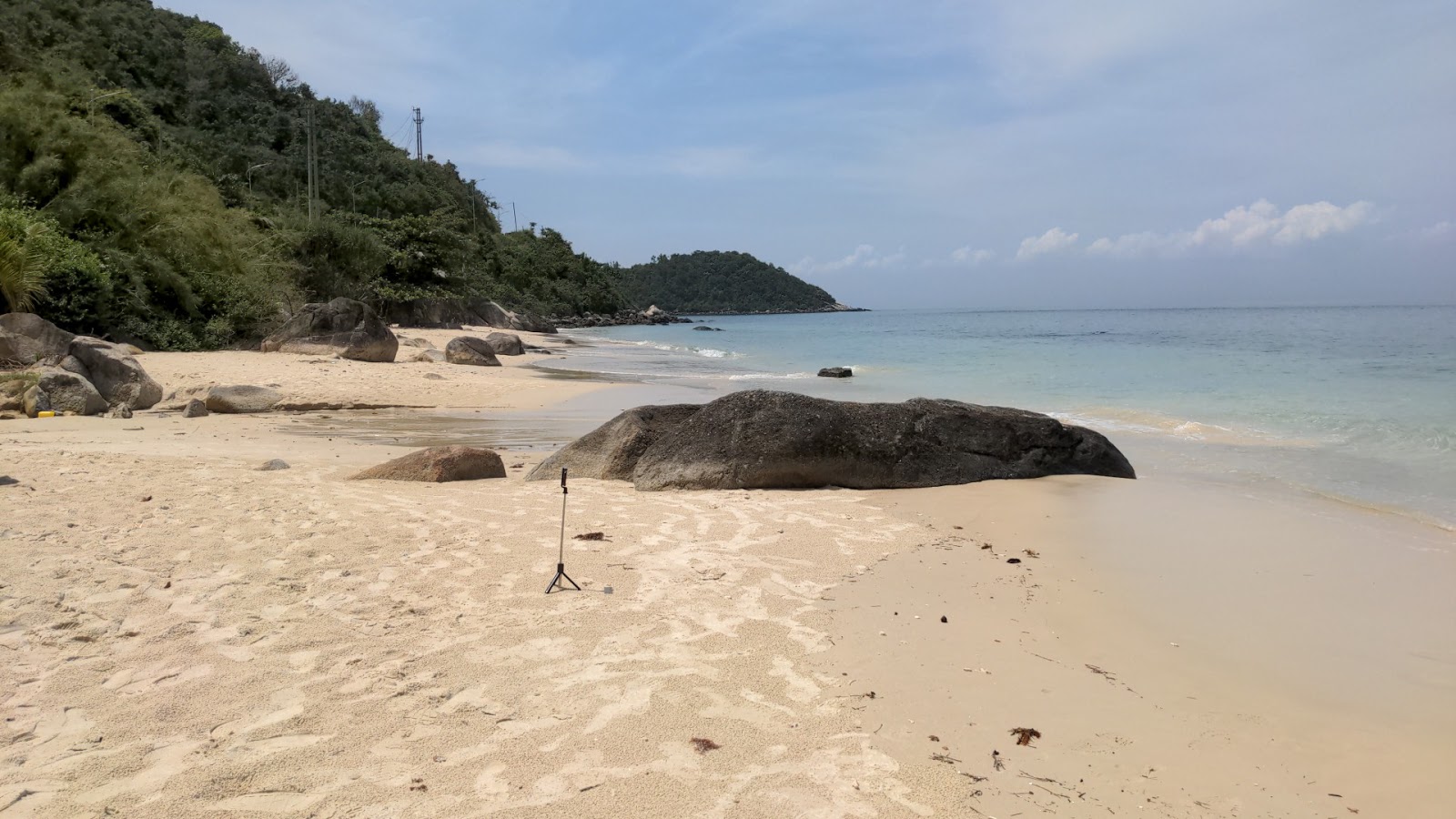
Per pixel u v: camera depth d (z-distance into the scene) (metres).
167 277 26.39
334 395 17.53
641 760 3.32
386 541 6.20
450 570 5.62
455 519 6.96
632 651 4.39
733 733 3.57
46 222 23.44
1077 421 15.02
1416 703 4.13
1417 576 6.15
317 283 46.53
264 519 6.70
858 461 9.30
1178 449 12.07
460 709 3.69
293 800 2.97
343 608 4.86
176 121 58.81
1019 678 4.28
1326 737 3.77
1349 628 5.12
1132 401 17.41
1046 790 3.26
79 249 23.64
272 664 4.07
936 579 5.89
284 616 4.70
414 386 19.72
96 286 23.28
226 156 58.47
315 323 26.20
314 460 10.45
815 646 4.58
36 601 4.69
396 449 11.77
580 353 40.34
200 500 7.25
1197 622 5.20
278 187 64.06
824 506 8.16
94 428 12.77
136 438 11.81
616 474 9.49
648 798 3.06
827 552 6.45
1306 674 4.45
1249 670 4.48
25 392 13.96
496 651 4.33
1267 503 8.53
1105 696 4.11
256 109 69.50
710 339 56.34
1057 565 6.34
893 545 6.73
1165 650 4.73
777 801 3.08
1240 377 20.98
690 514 7.54
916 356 34.22
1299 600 5.62
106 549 5.69
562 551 6.11
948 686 4.14
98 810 2.87
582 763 3.29
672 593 5.32
